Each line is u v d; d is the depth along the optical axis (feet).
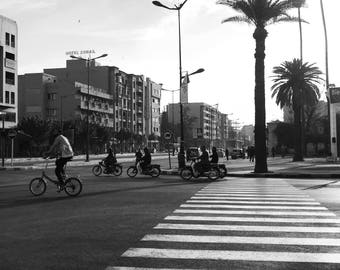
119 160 183.62
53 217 32.63
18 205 39.63
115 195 47.47
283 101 162.40
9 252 22.08
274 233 26.63
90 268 19.15
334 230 27.55
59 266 19.48
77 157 229.45
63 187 47.26
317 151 250.37
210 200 42.60
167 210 35.83
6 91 250.78
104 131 300.40
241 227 28.50
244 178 79.36
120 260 20.44
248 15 92.12
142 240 24.66
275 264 19.76
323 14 154.81
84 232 26.91
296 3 89.86
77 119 286.25
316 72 159.12
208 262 20.12
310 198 44.16
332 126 140.46
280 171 90.84
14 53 258.78
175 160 188.44
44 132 242.17
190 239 24.94
